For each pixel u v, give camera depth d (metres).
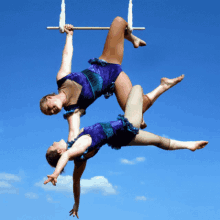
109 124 6.09
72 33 7.12
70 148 5.79
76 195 6.89
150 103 6.73
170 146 6.49
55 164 6.01
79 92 6.55
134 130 6.12
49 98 6.42
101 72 6.70
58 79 6.65
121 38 6.97
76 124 6.53
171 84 6.80
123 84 6.70
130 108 6.31
